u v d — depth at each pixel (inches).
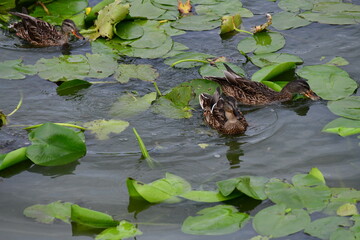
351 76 655.1
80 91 643.5
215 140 565.9
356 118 571.5
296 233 427.8
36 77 672.4
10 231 442.6
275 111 617.3
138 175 512.4
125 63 689.0
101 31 741.3
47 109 612.1
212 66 682.2
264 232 424.5
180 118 599.8
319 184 473.4
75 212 439.2
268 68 666.2
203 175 511.2
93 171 517.7
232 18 751.1
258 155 538.3
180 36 749.9
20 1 821.9
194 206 466.6
